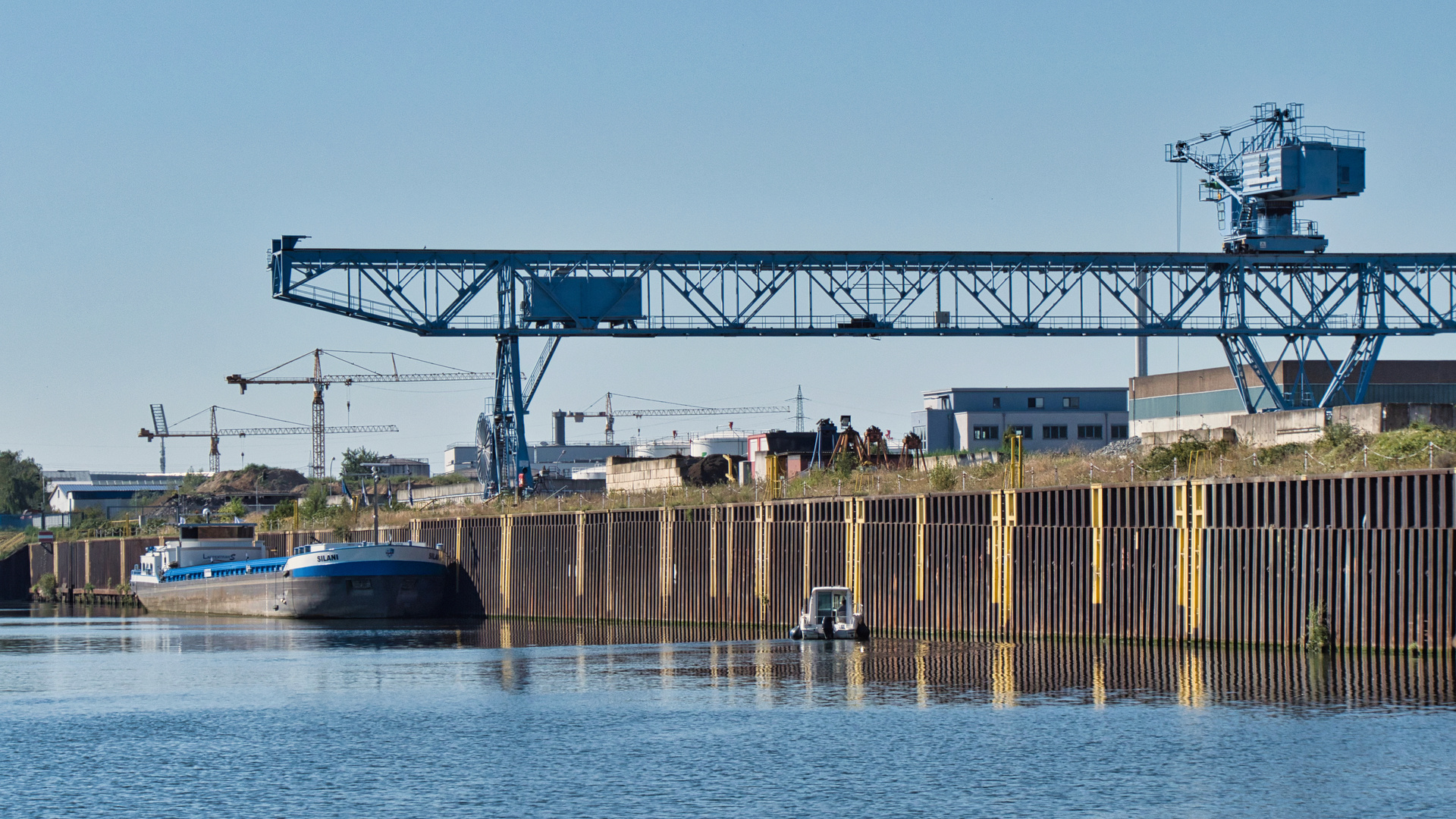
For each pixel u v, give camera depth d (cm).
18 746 17300
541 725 18162
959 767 15275
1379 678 18500
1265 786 14188
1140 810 13538
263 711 19675
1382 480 19325
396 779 15312
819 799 14150
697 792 14500
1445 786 14012
